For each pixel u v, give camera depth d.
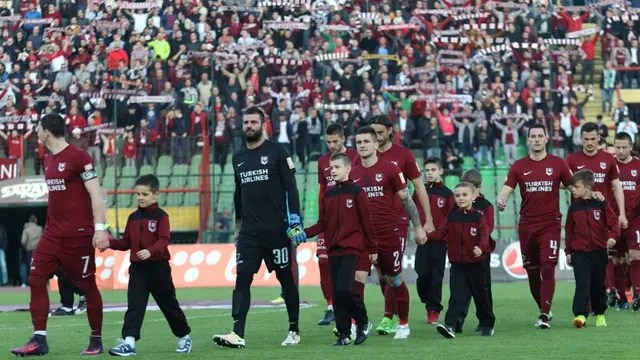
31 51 40.25
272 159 13.56
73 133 35.44
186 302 24.45
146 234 12.89
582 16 41.41
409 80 37.28
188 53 38.09
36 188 34.09
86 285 12.94
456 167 34.91
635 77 39.50
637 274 19.62
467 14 40.81
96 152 35.59
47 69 38.84
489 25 39.97
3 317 20.42
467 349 12.96
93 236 12.86
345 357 12.15
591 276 16.41
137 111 36.03
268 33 40.28
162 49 39.09
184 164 34.56
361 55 38.75
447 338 14.67
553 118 35.38
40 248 12.74
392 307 15.37
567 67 38.44
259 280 32.34
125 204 34.19
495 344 13.63
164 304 13.02
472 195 15.02
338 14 40.50
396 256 14.67
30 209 37.34
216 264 32.06
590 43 39.44
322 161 16.78
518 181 16.94
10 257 37.50
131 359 12.35
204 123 35.41
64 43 39.69
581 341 13.91
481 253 14.69
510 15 40.94
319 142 35.44
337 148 16.19
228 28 39.97
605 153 19.03
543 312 16.25
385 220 14.66
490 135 35.91
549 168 16.70
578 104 36.88
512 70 37.91
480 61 38.34
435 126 35.12
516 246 32.12
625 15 40.56
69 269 12.80
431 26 40.56
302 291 28.66
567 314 19.12
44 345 12.78
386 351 12.81
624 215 18.78
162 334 16.05
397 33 39.53
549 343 13.66
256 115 13.57
